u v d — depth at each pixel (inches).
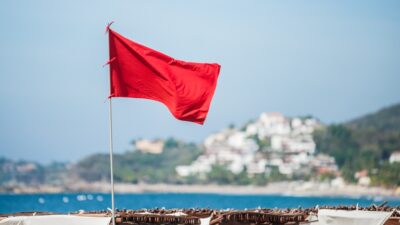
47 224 1368.1
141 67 1315.2
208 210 1622.8
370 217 1504.7
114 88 1310.3
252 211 1533.0
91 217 1375.5
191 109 1323.8
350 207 1631.4
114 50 1312.7
